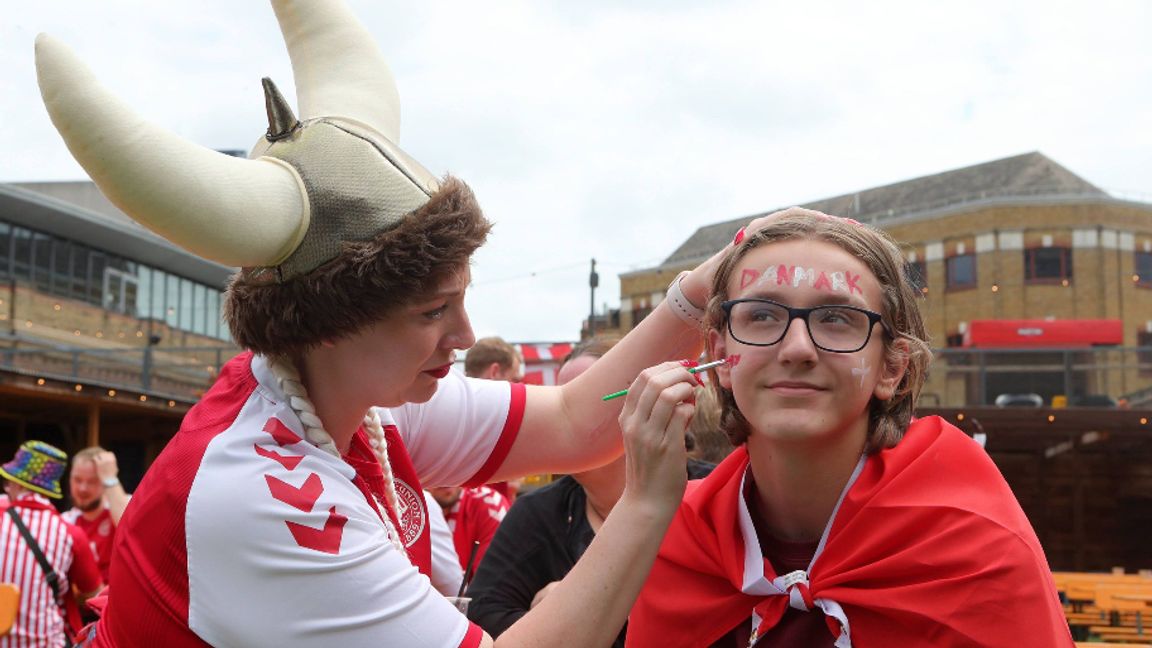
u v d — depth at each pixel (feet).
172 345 103.04
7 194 86.63
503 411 6.28
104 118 3.95
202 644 4.59
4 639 14.83
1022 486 48.67
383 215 4.65
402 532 5.69
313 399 5.08
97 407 49.42
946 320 95.86
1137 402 44.91
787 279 5.17
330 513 4.63
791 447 5.28
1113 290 92.68
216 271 108.58
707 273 5.96
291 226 4.56
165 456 4.88
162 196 4.07
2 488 40.37
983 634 4.86
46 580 15.19
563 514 8.68
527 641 4.66
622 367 6.24
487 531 13.32
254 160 4.67
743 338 5.23
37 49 3.97
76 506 20.30
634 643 5.87
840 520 5.35
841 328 5.12
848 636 5.17
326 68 5.02
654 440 4.84
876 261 5.29
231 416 4.91
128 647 4.82
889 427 5.45
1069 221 93.30
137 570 4.72
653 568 5.87
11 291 85.92
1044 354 45.52
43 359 62.49
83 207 101.81
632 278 113.91
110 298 98.53
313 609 4.50
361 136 4.77
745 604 5.49
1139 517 47.24
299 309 4.73
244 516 4.52
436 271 4.72
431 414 6.19
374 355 4.88
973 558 4.99
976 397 45.50
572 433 6.30
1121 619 28.14
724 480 5.84
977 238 94.99
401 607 4.60
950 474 5.34
